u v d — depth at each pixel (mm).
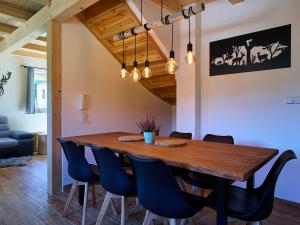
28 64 5922
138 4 3016
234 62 3170
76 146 2182
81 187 2697
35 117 6066
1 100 5531
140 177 1515
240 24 3105
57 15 2982
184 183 2791
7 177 3789
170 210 1430
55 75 3146
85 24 3512
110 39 3662
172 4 3277
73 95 3381
